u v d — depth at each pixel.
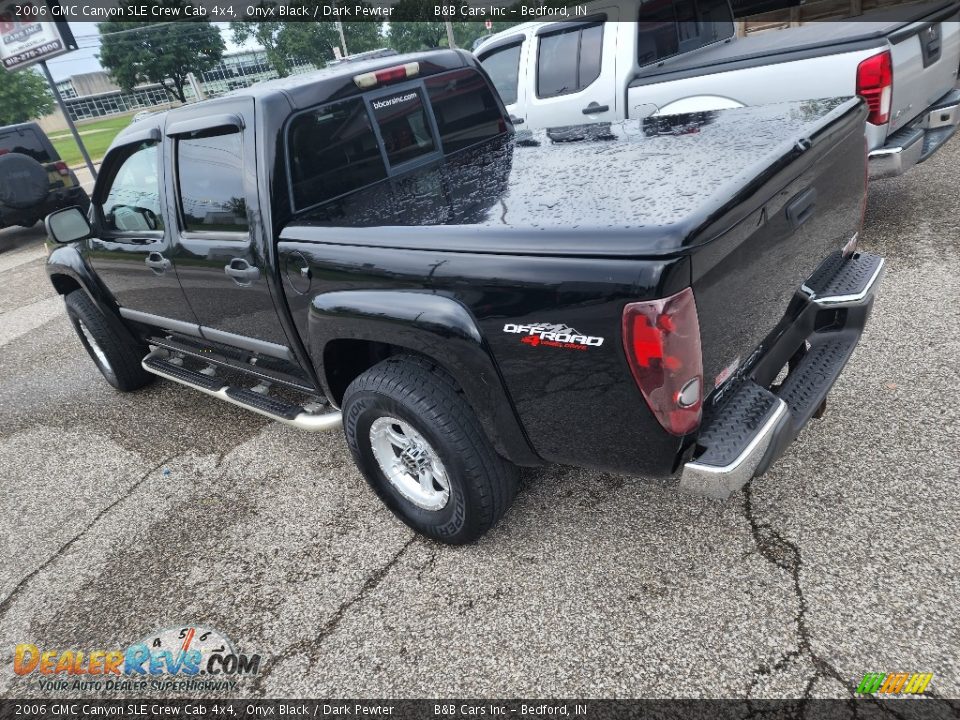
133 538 3.17
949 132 4.66
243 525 3.11
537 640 2.23
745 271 1.93
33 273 9.21
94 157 26.42
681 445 1.85
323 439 3.71
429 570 2.62
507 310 1.92
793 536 2.43
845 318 2.54
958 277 4.02
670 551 2.48
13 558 3.20
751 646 2.07
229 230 2.80
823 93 4.32
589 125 3.34
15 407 4.93
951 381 3.10
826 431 2.94
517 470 2.51
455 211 2.24
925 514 2.41
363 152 2.92
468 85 3.46
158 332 4.06
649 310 1.65
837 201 2.48
